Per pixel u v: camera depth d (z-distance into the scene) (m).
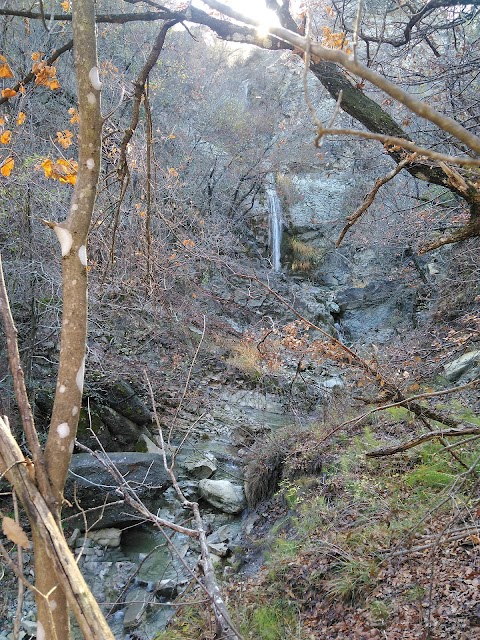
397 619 4.03
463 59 6.23
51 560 1.53
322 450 7.34
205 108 16.39
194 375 11.35
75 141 9.12
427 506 5.09
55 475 1.73
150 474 8.27
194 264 10.97
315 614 4.75
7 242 7.83
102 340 9.77
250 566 6.55
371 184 17.84
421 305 14.94
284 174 19.50
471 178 3.72
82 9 1.94
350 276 19.06
